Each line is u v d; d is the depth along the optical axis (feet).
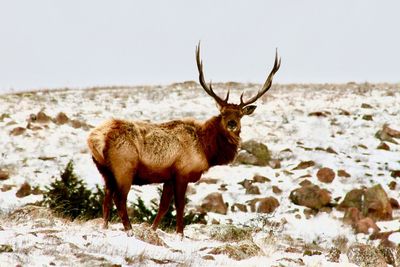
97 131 118.93
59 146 247.50
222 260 100.58
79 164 229.04
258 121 299.79
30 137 253.44
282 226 182.39
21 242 93.50
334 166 232.53
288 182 219.61
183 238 125.29
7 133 257.96
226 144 131.85
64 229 111.04
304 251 122.42
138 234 109.60
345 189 213.87
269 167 234.79
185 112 332.80
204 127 130.62
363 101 350.64
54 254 88.22
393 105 335.67
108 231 114.01
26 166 223.30
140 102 363.35
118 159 118.32
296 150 249.34
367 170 229.86
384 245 166.09
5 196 193.26
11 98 356.59
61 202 156.87
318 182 219.00
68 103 349.41
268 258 107.65
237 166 234.79
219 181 220.23
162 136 123.95
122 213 118.21
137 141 120.57
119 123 120.16
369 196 198.49
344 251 147.02
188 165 127.24
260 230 159.12
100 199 161.89
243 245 109.60
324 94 388.16
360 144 258.16
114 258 90.12
